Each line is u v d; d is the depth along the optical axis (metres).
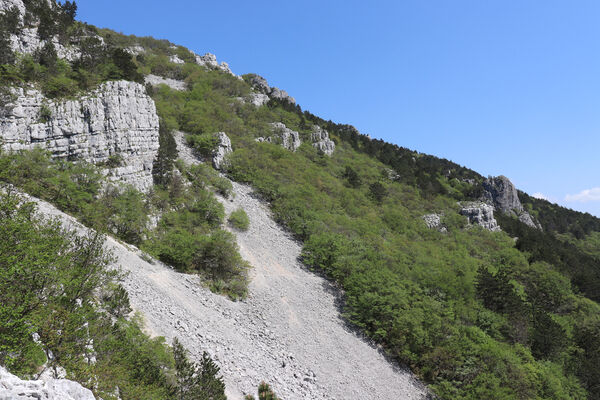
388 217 73.88
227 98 98.88
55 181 31.06
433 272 47.88
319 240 49.16
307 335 33.91
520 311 45.00
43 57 39.81
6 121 31.47
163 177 46.56
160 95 82.19
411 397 30.98
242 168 64.50
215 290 33.69
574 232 146.38
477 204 99.25
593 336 44.94
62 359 12.09
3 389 7.57
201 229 41.47
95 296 18.78
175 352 18.59
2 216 14.45
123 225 34.00
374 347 35.84
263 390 16.69
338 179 85.44
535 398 31.62
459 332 36.75
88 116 38.59
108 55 50.97
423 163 138.50
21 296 11.87
